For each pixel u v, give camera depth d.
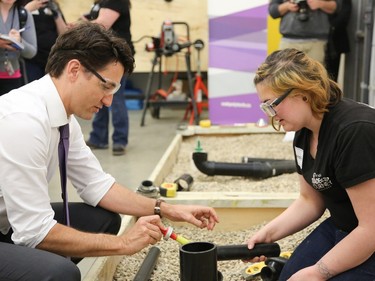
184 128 4.12
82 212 1.67
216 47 4.70
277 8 3.73
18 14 3.03
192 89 5.06
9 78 2.95
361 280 1.33
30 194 1.27
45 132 1.30
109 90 1.35
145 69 6.04
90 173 1.66
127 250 1.35
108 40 1.30
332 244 1.55
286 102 1.32
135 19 5.89
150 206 1.66
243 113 4.77
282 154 3.52
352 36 4.55
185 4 5.86
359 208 1.29
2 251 1.26
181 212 1.66
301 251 1.57
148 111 6.20
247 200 2.20
